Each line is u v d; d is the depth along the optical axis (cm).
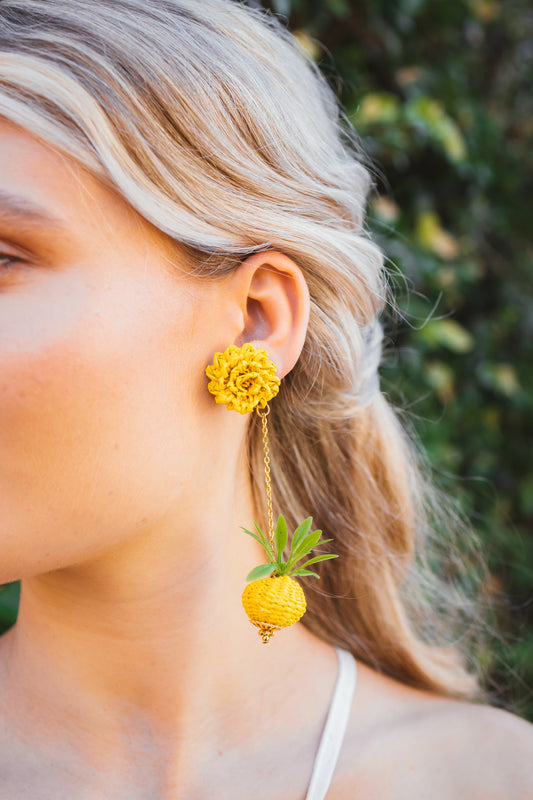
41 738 53
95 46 47
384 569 63
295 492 61
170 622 52
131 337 47
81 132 46
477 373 114
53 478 46
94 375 46
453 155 100
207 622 53
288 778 53
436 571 79
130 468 48
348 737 55
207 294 50
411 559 65
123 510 48
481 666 79
